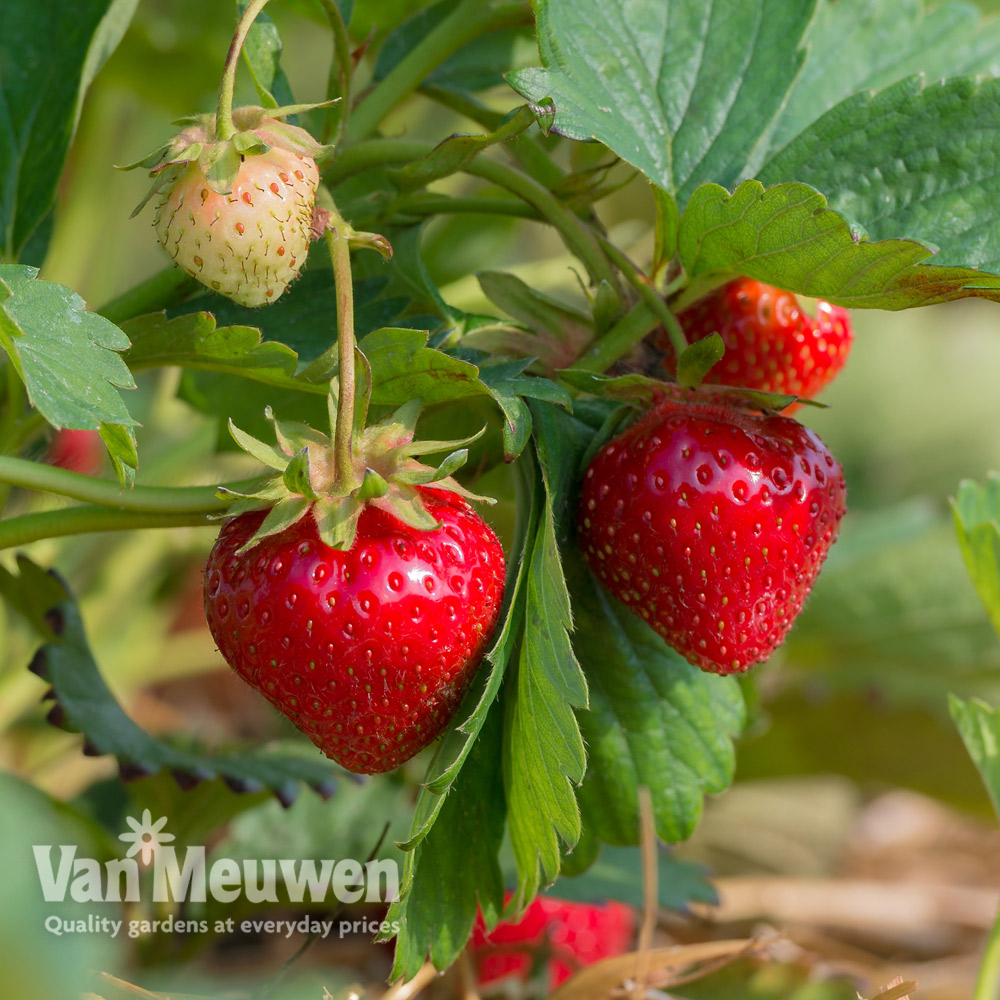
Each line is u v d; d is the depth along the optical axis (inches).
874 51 14.8
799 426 13.0
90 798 16.8
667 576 12.7
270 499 12.0
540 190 13.0
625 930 16.8
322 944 16.4
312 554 12.0
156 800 14.8
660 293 13.2
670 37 13.2
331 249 12.1
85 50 13.9
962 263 12.6
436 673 12.1
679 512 12.6
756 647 12.9
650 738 13.4
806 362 13.8
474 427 13.3
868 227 12.8
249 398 14.1
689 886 15.8
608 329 13.1
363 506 12.0
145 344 12.6
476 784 12.8
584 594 13.4
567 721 11.8
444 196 13.4
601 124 12.6
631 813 13.5
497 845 12.9
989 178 12.7
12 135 13.9
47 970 9.9
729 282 13.7
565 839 12.0
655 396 12.8
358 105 13.9
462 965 14.9
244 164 11.9
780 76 13.2
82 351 11.7
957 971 17.8
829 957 17.4
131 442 11.7
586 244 13.1
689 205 12.5
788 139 14.3
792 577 12.8
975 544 14.1
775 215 12.1
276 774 14.2
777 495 12.7
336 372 12.5
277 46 12.9
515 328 13.1
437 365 12.1
